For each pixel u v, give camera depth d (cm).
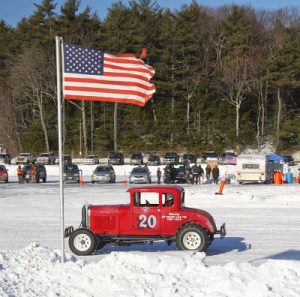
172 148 8338
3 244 1691
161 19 8950
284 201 2847
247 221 2164
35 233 1908
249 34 9062
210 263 1358
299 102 9050
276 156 5138
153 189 1464
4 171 4812
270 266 1056
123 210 1465
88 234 1444
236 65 8138
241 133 8388
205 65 8844
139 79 1310
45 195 3331
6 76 8538
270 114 9000
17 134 8406
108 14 8550
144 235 1457
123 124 8625
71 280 1024
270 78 8012
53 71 8088
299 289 934
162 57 8169
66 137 8519
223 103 8725
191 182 4506
